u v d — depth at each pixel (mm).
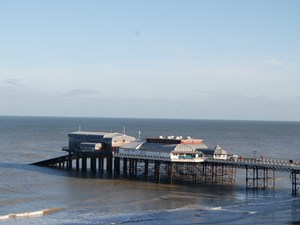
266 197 90562
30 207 79250
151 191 94812
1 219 70375
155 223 68875
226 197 90125
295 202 85500
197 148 110812
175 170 112500
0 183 102312
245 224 68500
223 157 107375
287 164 97875
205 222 69562
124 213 75625
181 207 80312
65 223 68375
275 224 68625
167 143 110812
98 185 101062
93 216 73375
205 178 105938
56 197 87875
